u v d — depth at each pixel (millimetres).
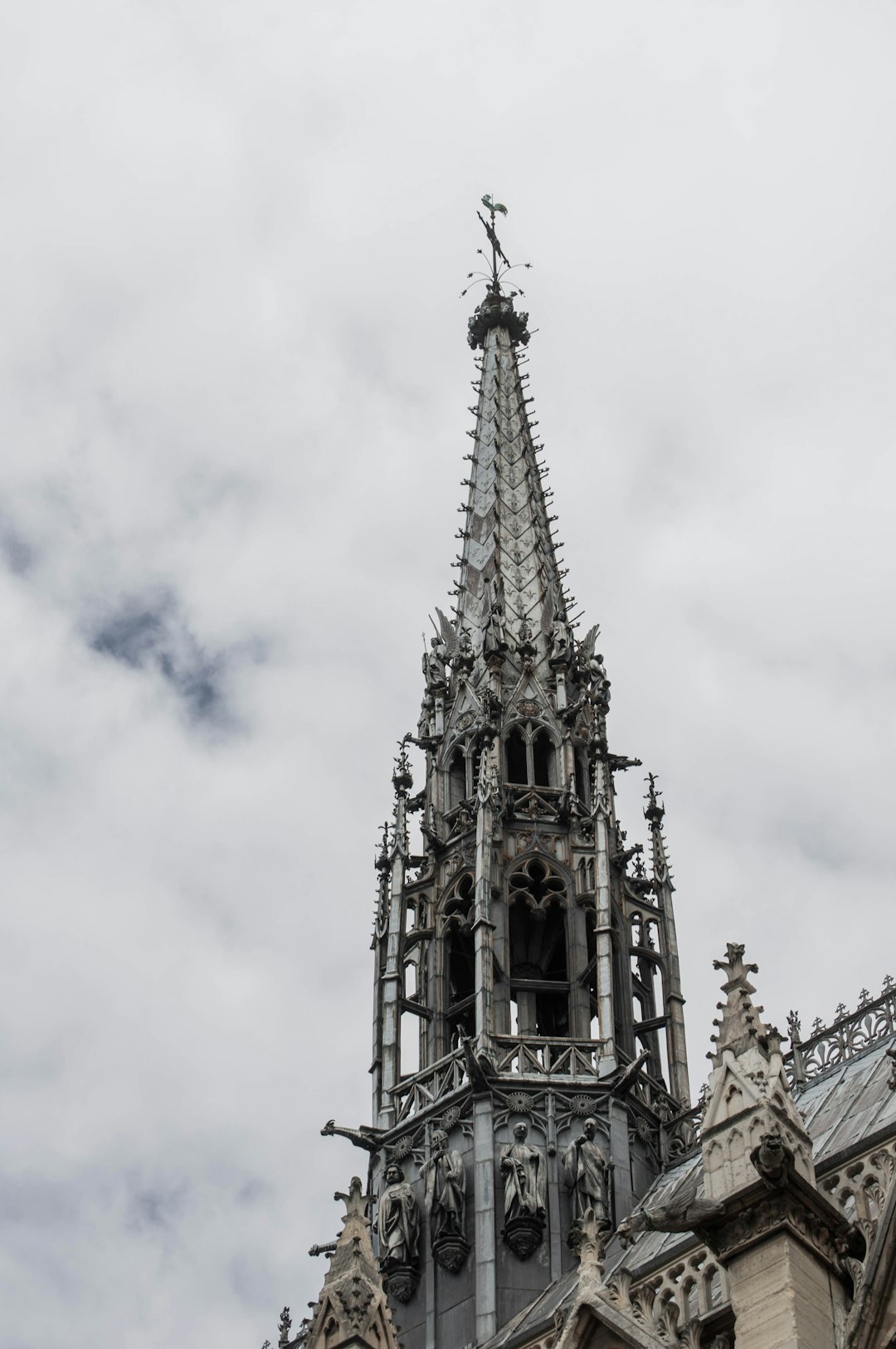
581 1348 30781
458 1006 52719
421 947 54750
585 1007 51688
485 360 71562
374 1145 49938
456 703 59250
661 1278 35562
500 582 62125
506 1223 46500
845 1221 28562
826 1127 40969
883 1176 33625
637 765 58500
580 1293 31109
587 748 57812
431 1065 50969
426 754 59219
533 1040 50000
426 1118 49469
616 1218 46781
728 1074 30453
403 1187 48375
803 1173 28750
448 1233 46844
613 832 55500
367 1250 35594
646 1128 49438
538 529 64688
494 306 73438
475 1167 47719
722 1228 28516
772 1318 27203
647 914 54781
